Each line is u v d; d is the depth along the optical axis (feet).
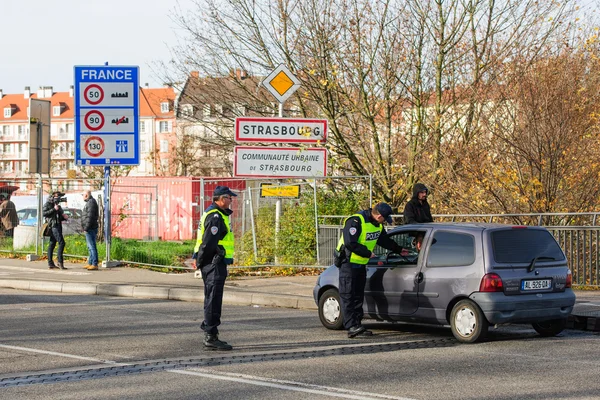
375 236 53.83
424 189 67.67
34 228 114.73
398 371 41.57
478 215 83.56
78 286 81.51
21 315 63.57
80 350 48.08
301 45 110.01
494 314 49.67
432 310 52.49
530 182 84.53
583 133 86.07
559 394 35.83
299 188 92.89
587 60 94.58
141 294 78.38
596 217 81.76
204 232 48.24
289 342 51.52
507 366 42.86
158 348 48.93
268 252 92.63
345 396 35.78
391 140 107.65
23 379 39.81
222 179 99.19
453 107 101.71
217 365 43.52
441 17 104.06
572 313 59.21
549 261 52.49
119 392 36.83
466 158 91.61
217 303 48.49
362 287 54.08
